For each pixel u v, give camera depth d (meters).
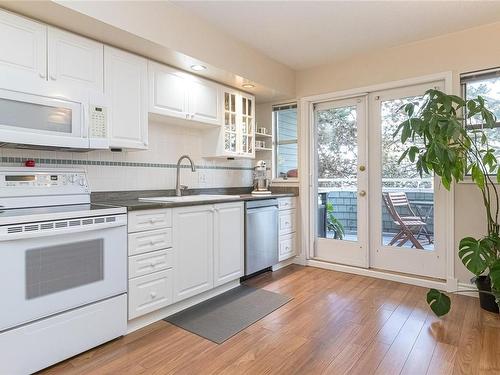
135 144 2.41
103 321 1.93
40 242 1.65
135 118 2.41
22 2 1.73
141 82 2.45
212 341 2.01
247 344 1.97
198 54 2.56
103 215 1.92
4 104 1.71
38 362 1.65
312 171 3.80
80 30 2.05
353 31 2.83
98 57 2.19
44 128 1.86
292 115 4.03
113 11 2.00
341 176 3.64
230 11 2.48
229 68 2.87
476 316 2.35
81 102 2.03
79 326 1.82
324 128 3.77
